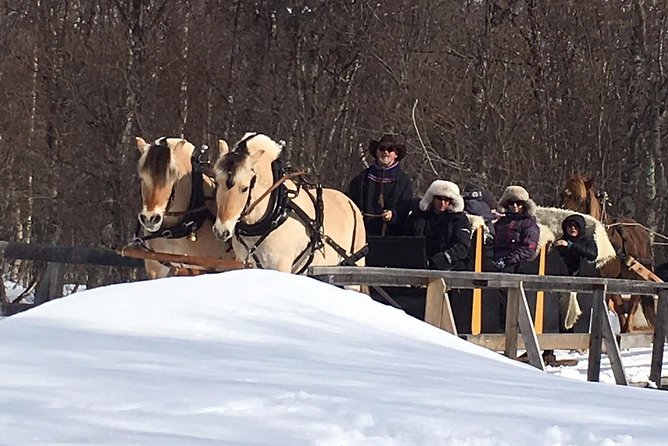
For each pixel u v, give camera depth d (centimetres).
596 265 1278
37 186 2420
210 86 2459
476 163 2197
